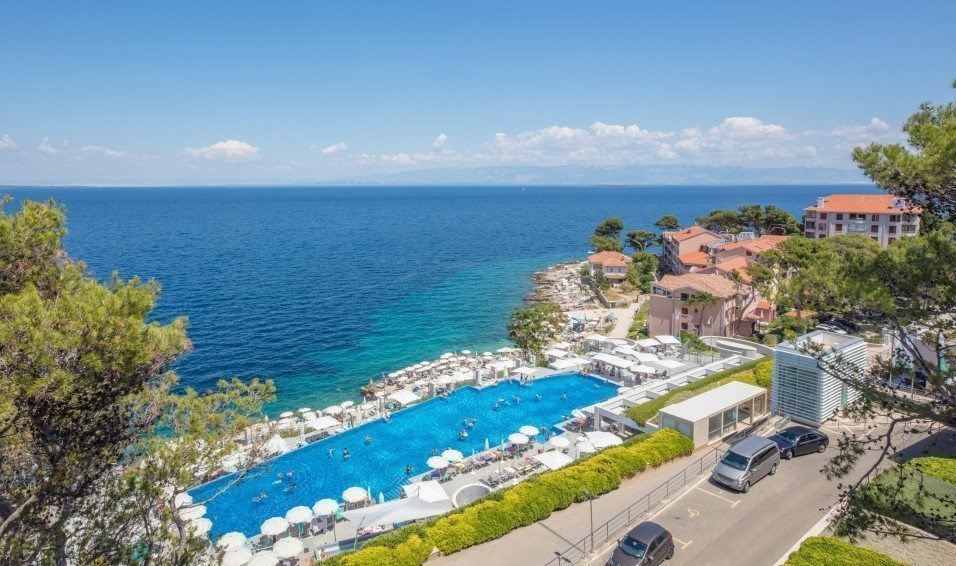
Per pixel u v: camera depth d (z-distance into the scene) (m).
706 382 46.59
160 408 17.84
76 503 15.83
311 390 68.38
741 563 25.69
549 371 64.31
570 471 33.59
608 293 111.81
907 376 21.27
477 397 57.88
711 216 162.38
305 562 30.48
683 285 77.81
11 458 14.95
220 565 18.38
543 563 26.95
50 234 16.38
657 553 25.53
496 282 133.25
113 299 14.78
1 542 13.60
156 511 17.05
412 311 106.19
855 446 19.97
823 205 124.69
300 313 103.44
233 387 20.47
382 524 32.09
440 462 39.75
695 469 35.41
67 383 13.45
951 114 17.28
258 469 41.81
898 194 18.14
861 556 23.25
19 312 13.17
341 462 44.47
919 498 19.62
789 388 41.94
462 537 28.41
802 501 30.69
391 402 57.16
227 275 136.88
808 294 21.02
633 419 42.25
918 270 17.27
